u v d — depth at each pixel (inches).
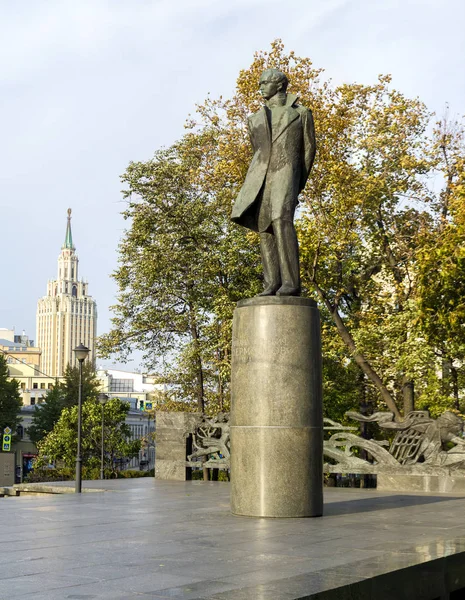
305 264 909.8
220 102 970.7
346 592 183.3
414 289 966.4
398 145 992.2
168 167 1174.3
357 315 990.4
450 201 850.8
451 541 266.7
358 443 598.5
